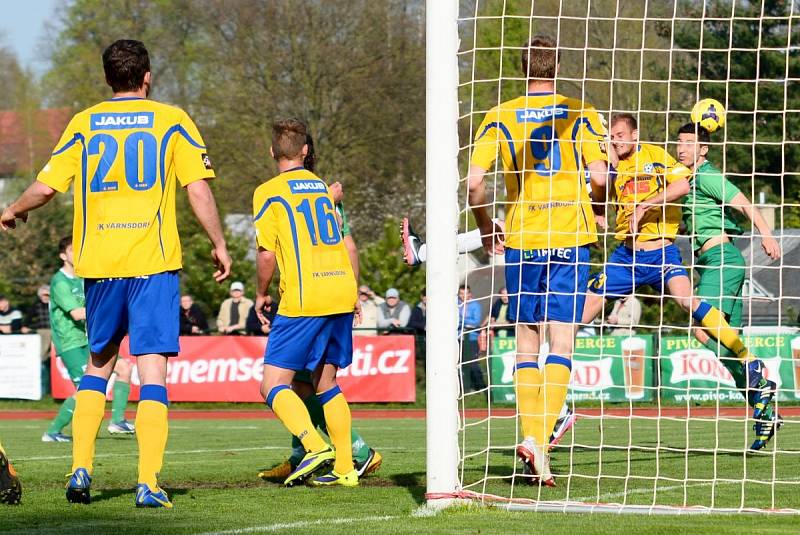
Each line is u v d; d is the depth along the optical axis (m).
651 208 30.06
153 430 20.50
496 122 23.69
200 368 68.69
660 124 67.69
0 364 71.00
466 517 18.33
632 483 23.36
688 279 30.30
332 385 24.39
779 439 35.97
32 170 150.25
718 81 22.72
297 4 113.94
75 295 42.12
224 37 118.06
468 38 22.48
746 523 17.52
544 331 23.83
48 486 24.70
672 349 61.22
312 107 114.69
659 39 67.94
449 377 19.67
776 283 67.06
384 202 120.38
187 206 120.38
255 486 24.45
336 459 24.38
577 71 57.84
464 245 24.22
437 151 19.83
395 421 55.66
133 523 17.95
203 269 100.62
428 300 19.75
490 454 31.25
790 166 75.31
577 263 22.75
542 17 22.75
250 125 115.38
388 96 114.62
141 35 131.50
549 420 23.09
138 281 20.53
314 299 23.59
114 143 20.61
